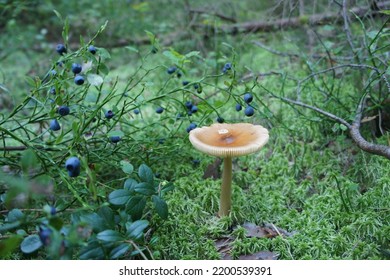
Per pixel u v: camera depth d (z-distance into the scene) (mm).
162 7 1230
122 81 954
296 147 710
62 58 587
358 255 555
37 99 599
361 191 643
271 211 619
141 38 1123
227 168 584
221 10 1177
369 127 710
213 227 591
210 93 840
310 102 776
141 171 555
